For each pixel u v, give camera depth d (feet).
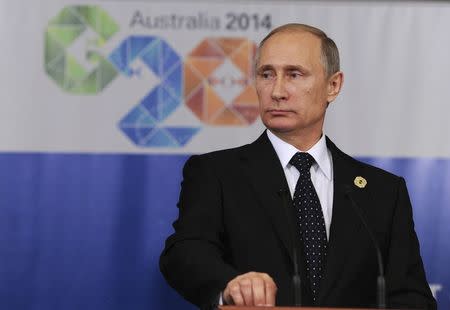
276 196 28.02
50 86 45.14
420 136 45.98
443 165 45.96
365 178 29.37
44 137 44.98
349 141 45.88
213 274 24.88
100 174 45.14
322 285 27.04
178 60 45.52
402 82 46.11
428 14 46.37
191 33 45.60
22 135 44.91
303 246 27.61
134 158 45.27
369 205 28.71
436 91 46.11
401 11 46.37
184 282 25.68
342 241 27.76
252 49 45.70
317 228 27.86
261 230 27.55
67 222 44.86
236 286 22.41
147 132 45.34
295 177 28.89
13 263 44.57
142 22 45.42
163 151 45.39
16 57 45.06
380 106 45.98
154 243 45.19
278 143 29.27
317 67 28.71
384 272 28.32
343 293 27.20
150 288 44.98
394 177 29.96
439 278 45.68
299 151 29.12
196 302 25.53
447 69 46.16
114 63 45.34
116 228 45.06
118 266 44.93
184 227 27.48
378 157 45.88
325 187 29.07
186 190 28.86
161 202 45.32
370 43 46.19
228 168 28.73
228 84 45.68
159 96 45.42
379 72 46.11
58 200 44.91
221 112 45.62
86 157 45.11
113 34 45.39
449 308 45.47
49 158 44.98
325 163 29.40
